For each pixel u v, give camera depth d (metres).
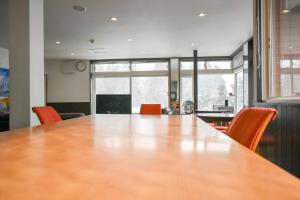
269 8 2.79
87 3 3.84
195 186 0.44
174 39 6.12
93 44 6.59
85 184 0.45
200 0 3.75
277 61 2.77
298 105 1.91
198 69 8.67
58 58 8.75
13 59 2.96
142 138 1.03
